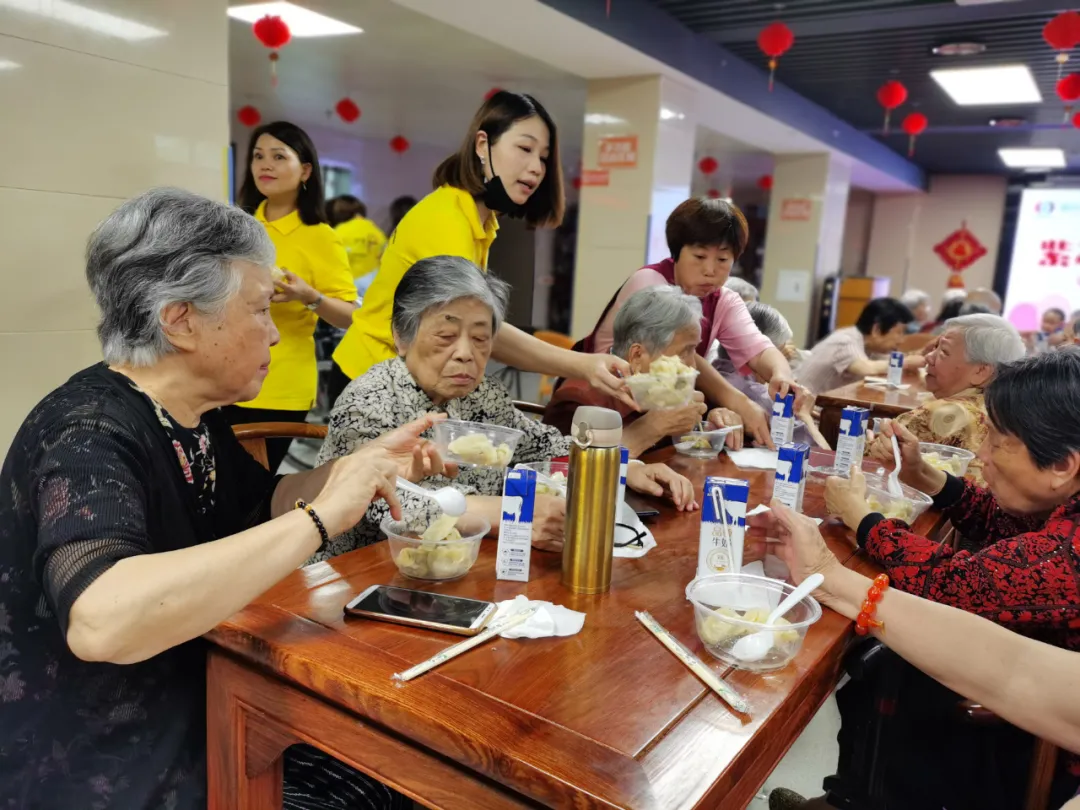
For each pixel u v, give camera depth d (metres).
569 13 4.32
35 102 2.40
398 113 9.12
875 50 5.85
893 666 1.30
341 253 2.95
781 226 9.16
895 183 10.97
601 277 6.15
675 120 5.94
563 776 0.74
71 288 2.56
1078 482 1.21
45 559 0.87
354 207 6.30
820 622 1.13
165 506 1.04
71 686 1.01
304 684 0.93
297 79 7.44
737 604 1.10
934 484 1.74
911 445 1.71
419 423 1.25
